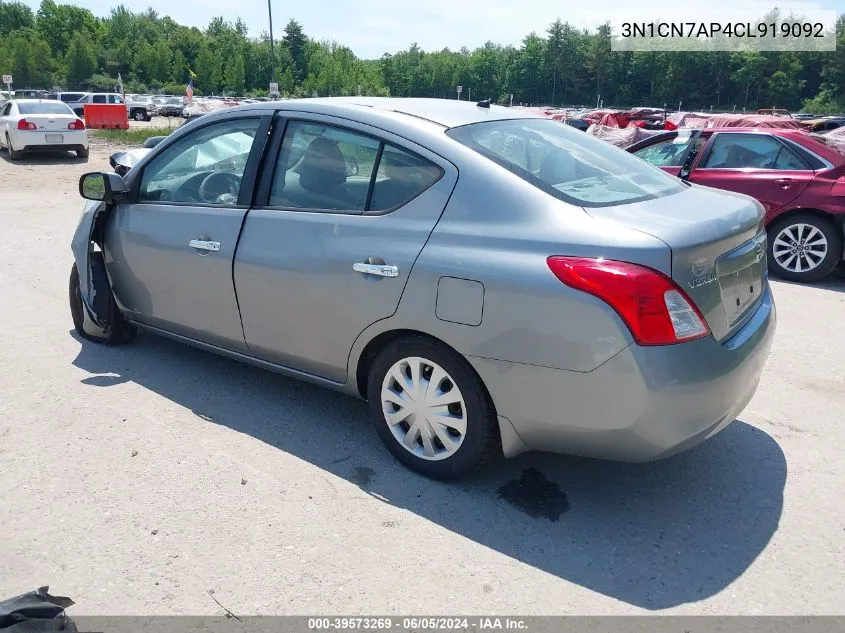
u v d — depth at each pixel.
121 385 4.41
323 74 112.88
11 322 5.55
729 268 3.02
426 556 2.87
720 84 125.50
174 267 4.19
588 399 2.83
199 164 4.19
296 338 3.70
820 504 3.29
